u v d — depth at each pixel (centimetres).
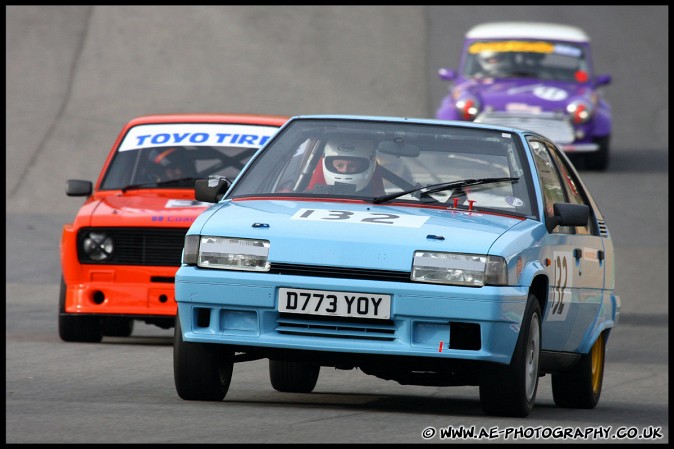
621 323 5062
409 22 13138
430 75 11519
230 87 10975
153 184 4241
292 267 2545
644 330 4884
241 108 10419
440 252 2531
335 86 11100
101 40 11919
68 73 11019
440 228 2605
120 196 4200
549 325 2822
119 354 3738
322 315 2519
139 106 10325
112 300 3959
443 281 2517
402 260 2527
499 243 2569
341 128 2955
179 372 2662
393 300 2498
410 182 2833
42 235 6788
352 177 2839
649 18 13912
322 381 3409
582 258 3027
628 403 3203
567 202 3081
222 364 2733
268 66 11594
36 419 2375
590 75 8650
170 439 2169
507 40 8712
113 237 3975
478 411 2844
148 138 4375
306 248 2544
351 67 11669
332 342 2511
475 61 8638
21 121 9694
